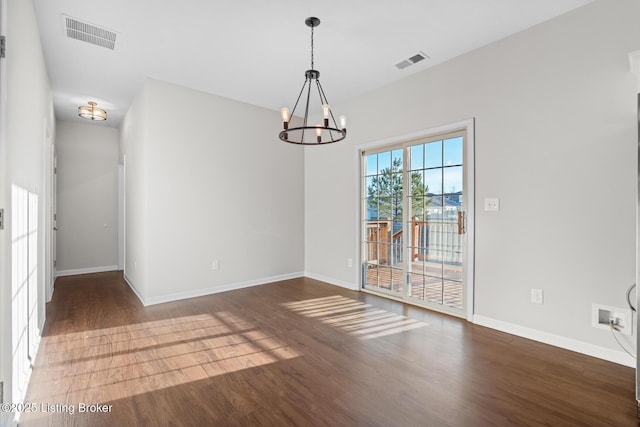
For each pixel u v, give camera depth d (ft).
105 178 19.33
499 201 9.87
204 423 5.62
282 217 16.87
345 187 15.31
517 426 5.52
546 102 8.86
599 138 7.97
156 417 5.77
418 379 7.07
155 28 9.17
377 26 9.16
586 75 8.16
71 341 9.04
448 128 11.16
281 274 16.84
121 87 13.37
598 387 6.72
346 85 13.35
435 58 11.04
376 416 5.81
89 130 18.81
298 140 17.62
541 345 8.79
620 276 7.68
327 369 7.53
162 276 12.84
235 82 13.03
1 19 4.91
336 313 11.57
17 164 6.17
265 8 8.32
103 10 8.31
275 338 9.34
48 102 12.30
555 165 8.70
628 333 7.54
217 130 14.40
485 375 7.23
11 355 5.52
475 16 8.70
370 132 13.99
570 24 8.43
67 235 18.16
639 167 5.88
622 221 7.64
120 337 9.34
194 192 13.71
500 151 9.82
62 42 9.85
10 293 5.52
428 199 12.08
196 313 11.53
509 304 9.68
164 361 7.90
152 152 12.61
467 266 10.74
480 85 10.30
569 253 8.48
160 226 12.81
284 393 6.54
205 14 8.54
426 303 12.21
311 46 10.19
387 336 9.48
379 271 14.15
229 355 8.24
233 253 14.97
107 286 15.48
